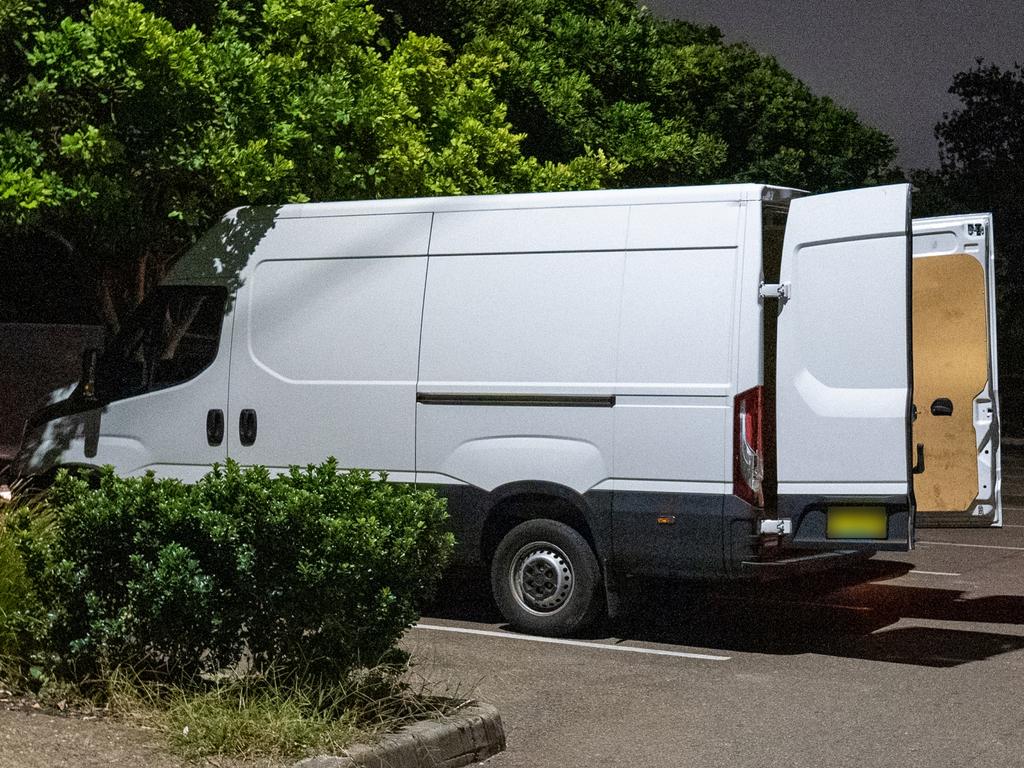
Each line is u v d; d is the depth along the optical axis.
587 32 21.28
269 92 11.52
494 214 8.62
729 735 6.18
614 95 21.64
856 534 7.84
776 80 30.14
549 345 8.34
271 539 5.64
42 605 6.07
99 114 10.88
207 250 9.66
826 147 31.16
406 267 8.86
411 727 5.57
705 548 7.87
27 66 10.89
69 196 10.38
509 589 8.53
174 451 9.55
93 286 13.88
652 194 8.19
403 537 5.78
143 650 5.84
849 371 7.91
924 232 9.46
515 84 18.42
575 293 8.30
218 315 9.50
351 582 5.62
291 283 9.25
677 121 22.20
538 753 5.86
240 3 12.80
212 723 5.27
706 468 7.88
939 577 11.42
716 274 7.95
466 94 14.97
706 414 7.89
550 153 18.97
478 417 8.51
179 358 9.62
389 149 12.78
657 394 8.01
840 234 7.96
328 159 12.23
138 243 12.16
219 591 5.73
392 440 8.77
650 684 7.23
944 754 5.87
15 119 10.59
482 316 8.56
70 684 5.81
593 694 6.98
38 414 10.16
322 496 5.88
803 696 6.98
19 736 5.22
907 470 7.76
